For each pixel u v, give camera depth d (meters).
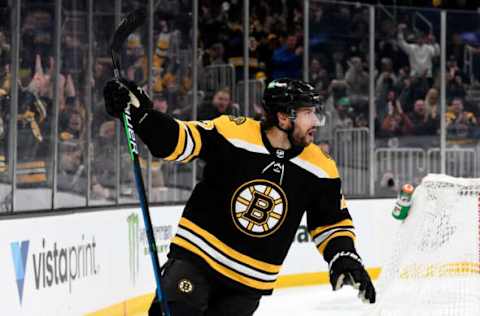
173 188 10.20
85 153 8.48
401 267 7.72
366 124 12.88
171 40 10.51
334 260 3.77
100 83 8.93
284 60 12.97
